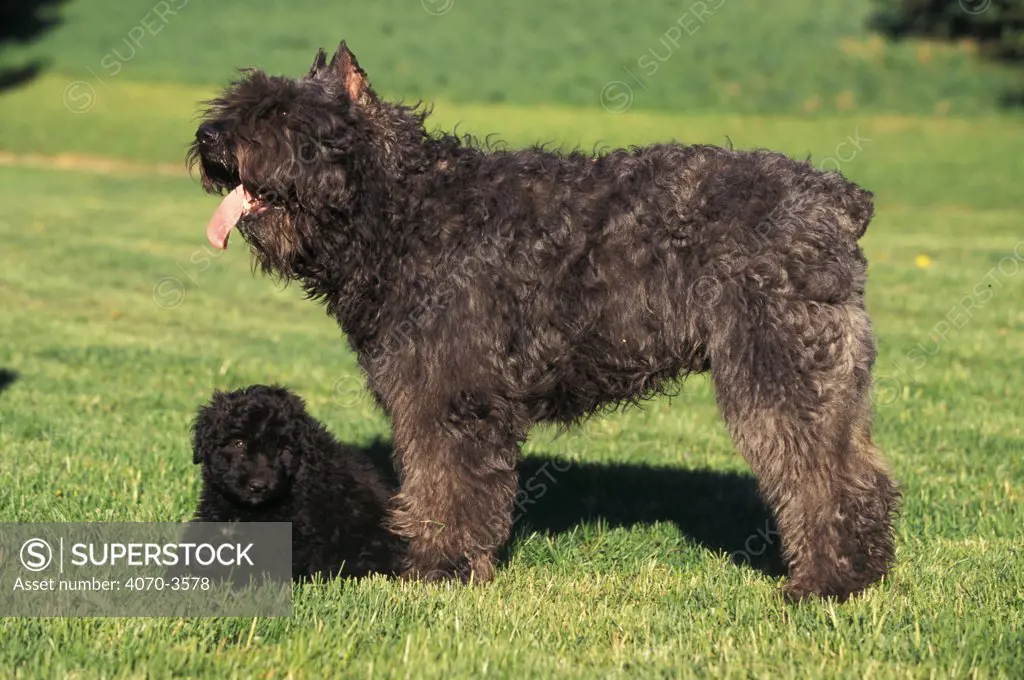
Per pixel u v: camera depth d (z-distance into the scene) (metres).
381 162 9.59
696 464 14.80
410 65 70.06
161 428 15.73
